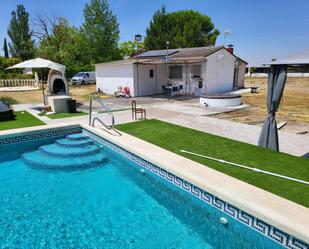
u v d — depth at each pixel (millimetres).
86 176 6691
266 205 3832
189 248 4031
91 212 5086
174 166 5414
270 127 6359
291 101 15867
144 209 5191
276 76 5898
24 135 8555
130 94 19984
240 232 4059
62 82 14664
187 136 7742
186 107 13711
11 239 4285
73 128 9555
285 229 3398
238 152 6227
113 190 5992
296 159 5715
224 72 20906
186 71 20281
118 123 9688
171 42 38656
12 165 7371
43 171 6957
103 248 4078
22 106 14766
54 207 5281
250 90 21516
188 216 4914
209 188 4496
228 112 12102
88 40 37438
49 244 4168
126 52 48469
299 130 8578
